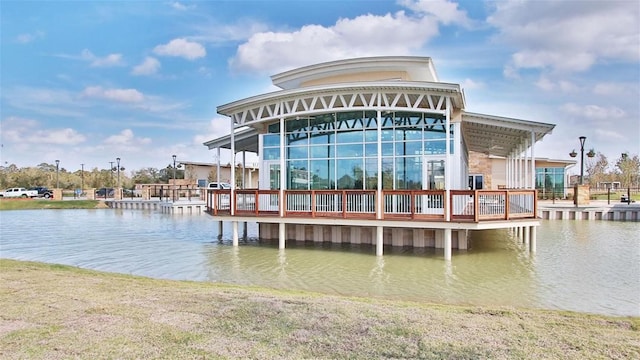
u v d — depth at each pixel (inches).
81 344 164.1
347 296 297.1
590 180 1979.6
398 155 550.6
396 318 201.6
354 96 505.0
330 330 181.9
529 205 488.4
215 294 253.4
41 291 255.4
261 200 578.2
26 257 505.7
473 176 1250.6
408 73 617.0
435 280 359.9
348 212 496.7
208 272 402.6
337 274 385.7
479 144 843.4
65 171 2785.4
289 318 199.9
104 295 246.4
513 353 155.8
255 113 586.6
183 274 396.2
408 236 526.9
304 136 605.3
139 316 201.8
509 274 380.5
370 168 562.6
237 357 151.8
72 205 1513.3
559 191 1328.7
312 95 522.0
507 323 197.2
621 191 1651.1
